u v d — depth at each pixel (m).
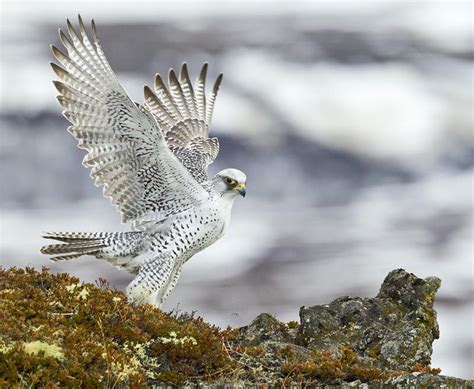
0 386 8.05
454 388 9.63
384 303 12.23
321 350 11.02
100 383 8.59
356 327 11.81
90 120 12.15
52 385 8.24
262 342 10.95
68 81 12.03
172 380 9.25
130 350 9.47
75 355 8.77
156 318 10.25
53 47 11.93
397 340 11.36
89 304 9.91
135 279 12.57
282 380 9.72
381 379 10.02
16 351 8.47
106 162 12.34
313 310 11.91
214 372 9.62
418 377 9.75
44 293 10.16
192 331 9.99
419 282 12.40
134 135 12.19
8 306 9.33
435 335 12.13
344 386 9.85
